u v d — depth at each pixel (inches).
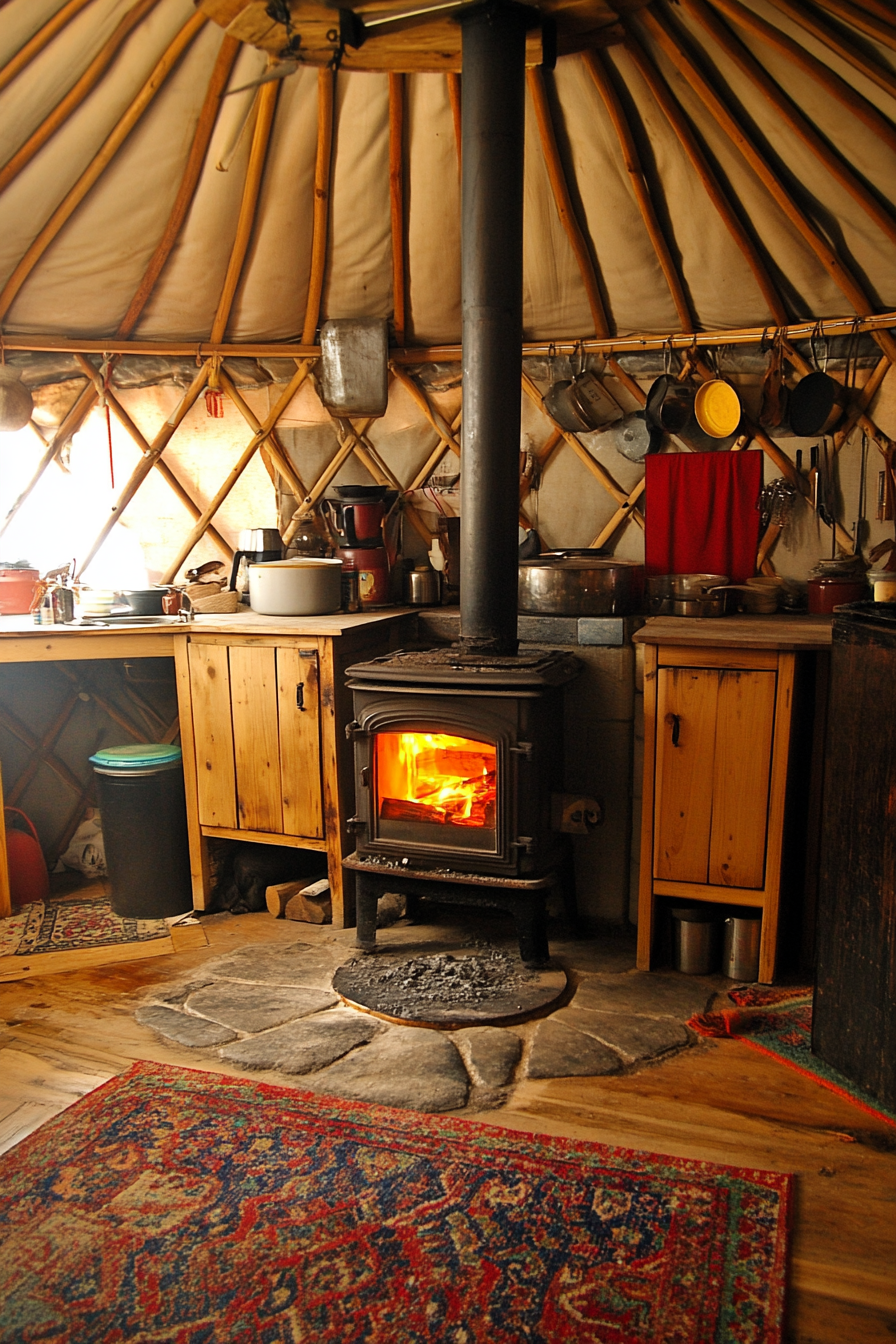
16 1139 78.3
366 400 141.7
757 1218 68.0
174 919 126.3
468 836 105.7
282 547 140.9
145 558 152.1
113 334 140.6
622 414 139.9
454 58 100.9
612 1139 77.8
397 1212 69.0
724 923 107.5
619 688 118.6
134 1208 69.7
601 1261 64.1
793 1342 58.5
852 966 84.7
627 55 102.2
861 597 125.0
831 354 128.3
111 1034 95.4
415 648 120.6
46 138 106.2
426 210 124.2
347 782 121.1
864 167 106.2
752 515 133.2
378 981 104.0
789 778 103.0
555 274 129.7
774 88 101.5
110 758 124.4
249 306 137.3
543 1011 98.0
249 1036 94.0
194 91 106.7
